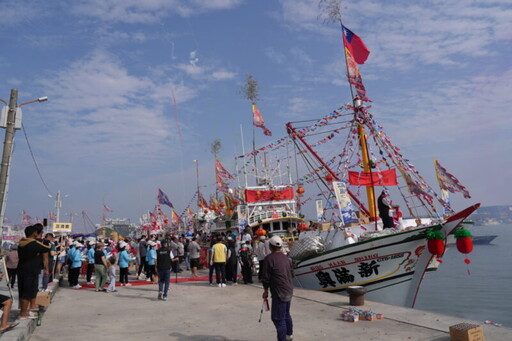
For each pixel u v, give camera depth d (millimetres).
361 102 15750
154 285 16016
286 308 6359
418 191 13867
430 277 34812
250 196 24609
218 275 14758
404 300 12328
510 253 59500
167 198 39781
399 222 13852
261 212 23859
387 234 12328
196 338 7352
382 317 8195
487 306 19938
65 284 16875
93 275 20562
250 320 8758
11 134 13336
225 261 14953
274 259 6418
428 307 20672
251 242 18000
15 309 8977
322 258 13727
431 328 7141
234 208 26141
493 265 42469
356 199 17734
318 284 14141
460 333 6023
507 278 30203
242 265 15523
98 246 14742
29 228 8164
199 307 10633
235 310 10039
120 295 13336
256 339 7148
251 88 26531
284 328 6172
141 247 18891
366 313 8148
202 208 36969
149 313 9984
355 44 16234
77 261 15836
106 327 8445
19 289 7977
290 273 6477
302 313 9102
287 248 18438
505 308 19109
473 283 28812
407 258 12133
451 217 11398
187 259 24109
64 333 7914
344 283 13375
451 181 13750
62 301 12148
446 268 42531
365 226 13992
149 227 45688
